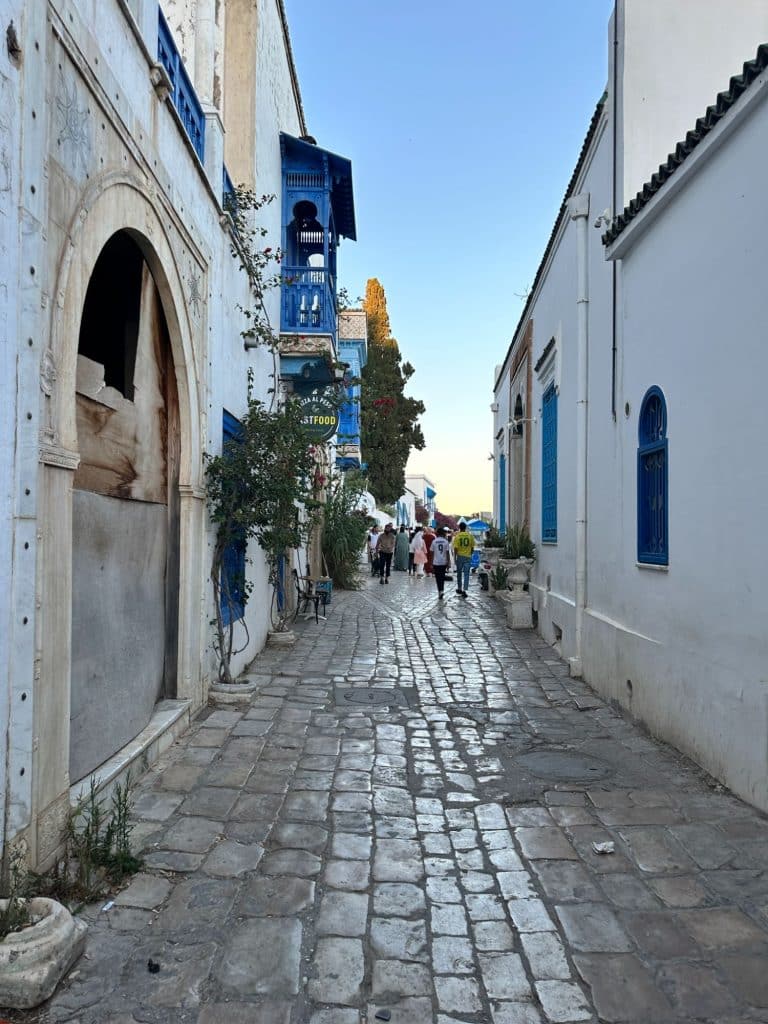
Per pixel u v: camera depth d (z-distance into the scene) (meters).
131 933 3.28
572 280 9.36
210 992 2.90
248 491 7.31
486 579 18.94
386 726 6.62
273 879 3.80
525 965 3.12
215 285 7.12
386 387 37.03
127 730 5.16
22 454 3.22
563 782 5.25
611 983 3.00
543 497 11.94
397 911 3.53
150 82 5.05
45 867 3.49
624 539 7.16
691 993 2.95
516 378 16.28
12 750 3.16
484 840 4.32
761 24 7.17
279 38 11.48
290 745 5.98
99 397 4.65
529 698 7.77
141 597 5.53
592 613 8.34
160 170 5.29
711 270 5.21
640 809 4.73
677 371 5.79
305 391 12.62
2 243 3.05
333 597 17.23
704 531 5.29
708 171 5.26
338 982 2.98
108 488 4.82
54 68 3.55
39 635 3.39
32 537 3.29
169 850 4.08
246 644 8.73
